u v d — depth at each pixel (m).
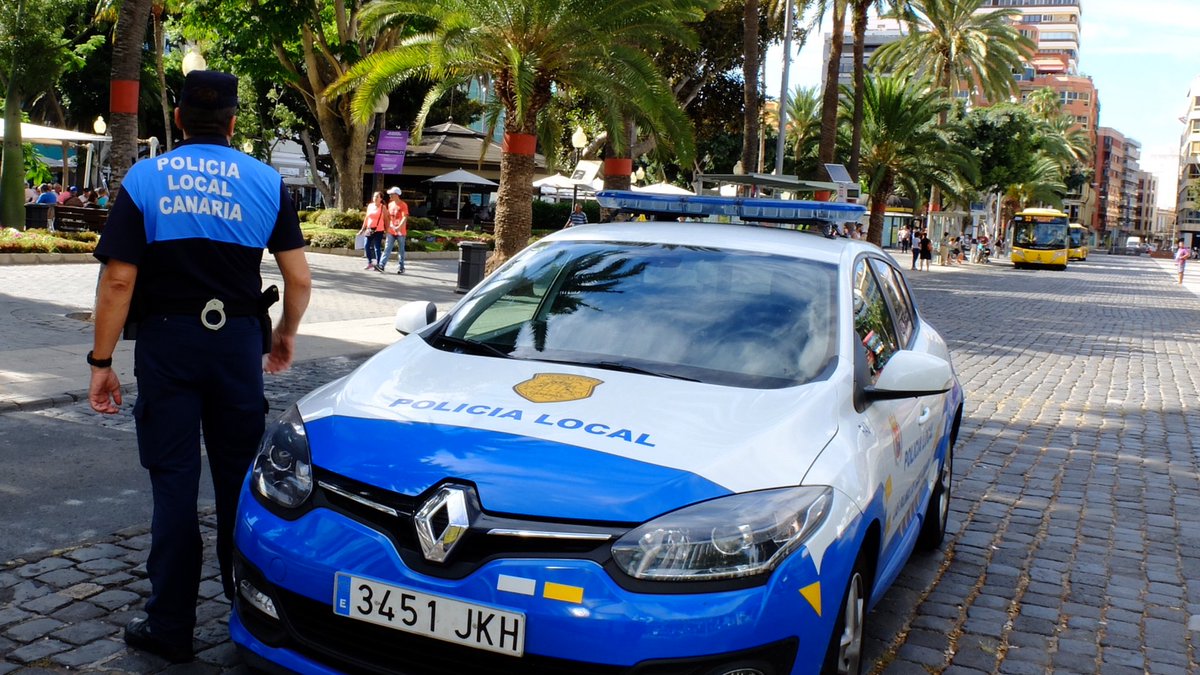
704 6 18.55
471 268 17.97
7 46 21.55
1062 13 165.00
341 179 32.34
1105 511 6.95
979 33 50.72
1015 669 4.27
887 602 4.96
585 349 3.85
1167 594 5.33
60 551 4.82
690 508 2.86
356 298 16.66
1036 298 31.84
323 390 3.62
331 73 31.42
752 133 24.20
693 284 4.20
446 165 40.19
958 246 60.72
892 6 33.22
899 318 4.99
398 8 18.09
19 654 3.72
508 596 2.76
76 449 6.65
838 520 3.06
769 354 3.81
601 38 17.31
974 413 10.66
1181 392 13.00
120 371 9.00
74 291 14.48
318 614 2.99
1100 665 4.38
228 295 3.55
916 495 4.59
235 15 26.84
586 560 2.77
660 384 3.51
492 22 17.22
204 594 4.39
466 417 3.20
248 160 3.62
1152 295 38.38
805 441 3.25
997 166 59.97
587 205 43.88
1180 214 188.50
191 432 3.58
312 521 3.01
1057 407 11.33
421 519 2.85
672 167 58.75
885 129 39.78
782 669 2.88
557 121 21.61
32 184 35.12
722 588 2.79
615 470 2.93
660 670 2.73
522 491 2.85
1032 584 5.38
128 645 3.82
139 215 3.43
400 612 2.84
